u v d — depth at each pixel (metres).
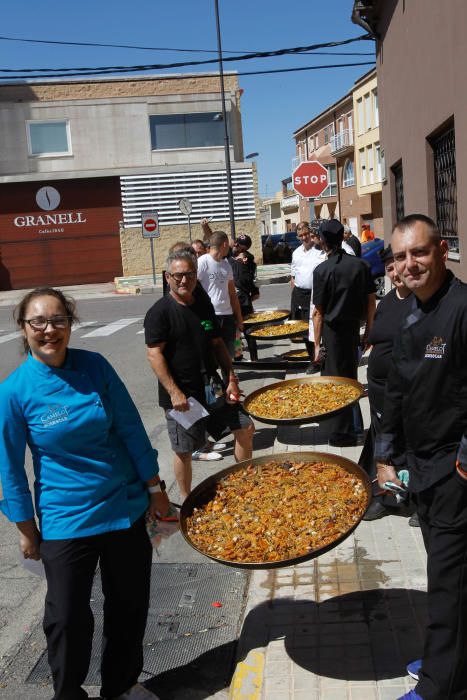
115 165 33.56
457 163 7.59
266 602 3.97
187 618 4.16
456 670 2.72
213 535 3.49
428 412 2.75
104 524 3.09
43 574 3.26
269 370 10.27
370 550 4.44
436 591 2.75
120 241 32.81
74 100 33.03
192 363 5.07
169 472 6.91
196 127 34.03
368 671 3.28
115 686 3.33
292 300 10.69
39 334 2.97
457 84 7.38
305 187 12.16
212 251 8.61
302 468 4.14
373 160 46.50
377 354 4.54
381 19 12.71
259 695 3.25
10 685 3.66
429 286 2.74
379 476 3.22
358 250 11.11
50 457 3.08
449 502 2.70
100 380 3.15
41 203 31.84
